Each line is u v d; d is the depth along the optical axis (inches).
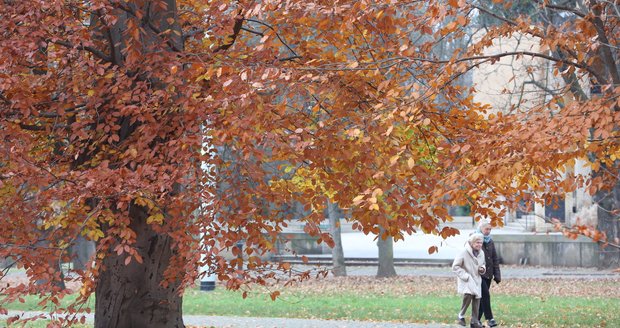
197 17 590.9
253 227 466.6
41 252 441.1
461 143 417.7
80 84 482.0
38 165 449.1
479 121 458.0
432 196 400.8
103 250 458.6
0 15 459.5
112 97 477.4
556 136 365.4
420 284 1478.8
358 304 1087.0
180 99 446.9
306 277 512.4
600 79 425.7
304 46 494.0
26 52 454.0
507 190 467.2
